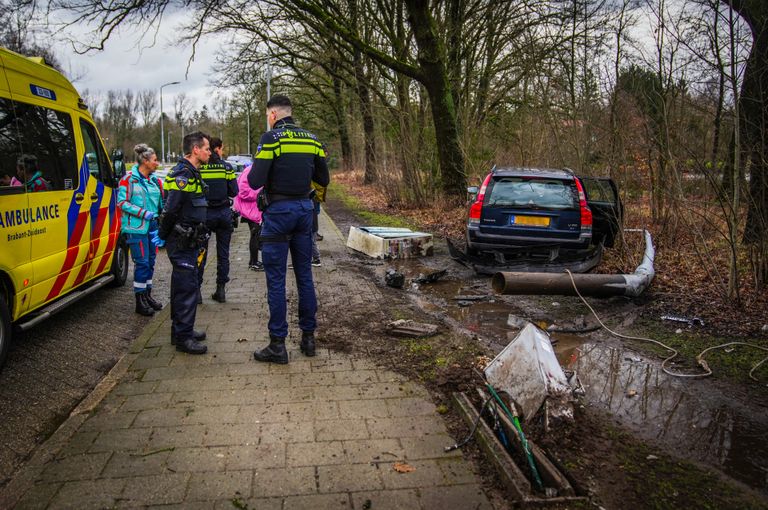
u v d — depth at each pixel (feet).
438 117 49.11
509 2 48.19
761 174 19.98
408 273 27.09
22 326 15.05
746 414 12.23
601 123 31.14
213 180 19.44
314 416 11.50
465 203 50.14
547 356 11.84
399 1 53.52
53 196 16.74
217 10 50.08
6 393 13.33
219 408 11.81
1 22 40.81
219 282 20.75
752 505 8.92
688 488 9.33
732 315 19.08
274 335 14.37
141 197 19.12
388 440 10.56
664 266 26.09
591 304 21.31
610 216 27.50
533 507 8.55
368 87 60.29
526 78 44.16
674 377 14.29
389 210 57.67
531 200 25.50
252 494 8.82
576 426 11.32
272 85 92.12
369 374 13.79
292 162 13.92
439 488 9.06
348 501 8.68
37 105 16.38
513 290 19.49
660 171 26.20
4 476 9.87
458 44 51.67
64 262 17.46
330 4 52.31
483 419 11.07
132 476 9.26
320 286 23.86
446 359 14.87
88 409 11.70
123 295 22.93
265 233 14.12
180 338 15.11
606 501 8.83
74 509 8.40
